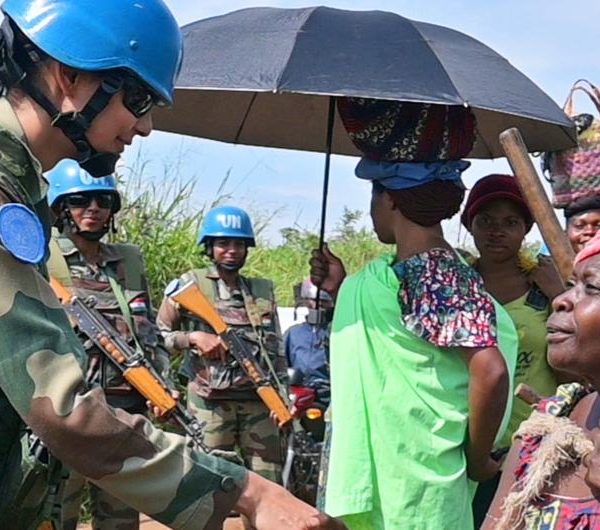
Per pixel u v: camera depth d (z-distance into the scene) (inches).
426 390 110.7
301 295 260.1
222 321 221.3
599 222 127.6
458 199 116.3
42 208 79.8
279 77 108.5
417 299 111.2
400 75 109.8
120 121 82.0
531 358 140.5
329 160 142.0
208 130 155.9
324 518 80.4
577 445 73.7
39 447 79.0
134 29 80.8
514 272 145.7
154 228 307.9
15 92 80.9
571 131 128.5
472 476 115.6
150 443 77.9
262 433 223.6
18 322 73.8
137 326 182.4
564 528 73.0
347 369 113.1
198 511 78.7
